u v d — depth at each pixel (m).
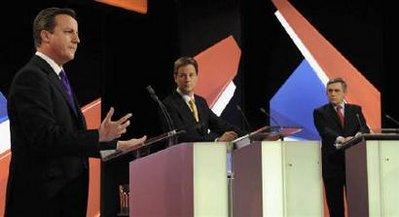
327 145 7.91
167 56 10.21
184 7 9.99
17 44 8.19
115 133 3.30
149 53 10.22
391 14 10.25
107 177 9.36
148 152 4.59
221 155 3.73
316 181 3.75
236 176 3.98
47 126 3.21
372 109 9.84
